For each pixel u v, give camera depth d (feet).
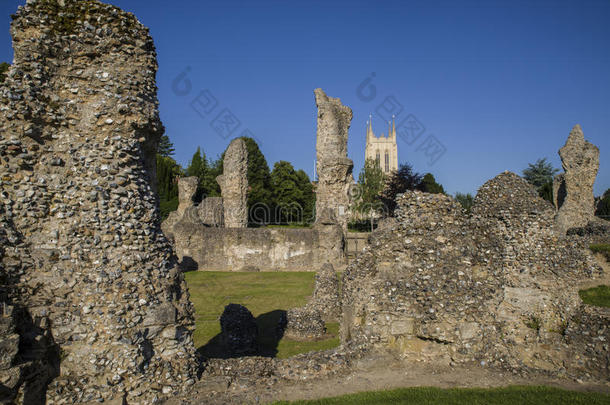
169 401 22.56
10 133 22.68
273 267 94.94
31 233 22.49
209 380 24.18
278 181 207.21
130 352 22.48
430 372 27.25
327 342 39.34
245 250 95.14
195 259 93.76
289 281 76.64
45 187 23.13
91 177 23.95
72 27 24.49
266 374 25.48
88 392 21.59
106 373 22.07
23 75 23.09
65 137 24.06
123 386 22.04
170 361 23.81
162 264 25.00
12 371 18.95
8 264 21.36
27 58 23.27
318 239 96.32
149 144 27.30
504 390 24.41
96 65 24.89
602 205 123.03
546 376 26.58
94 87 24.73
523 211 30.78
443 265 29.76
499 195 32.32
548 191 142.51
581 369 26.55
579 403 22.53
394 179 162.30
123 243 23.91
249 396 23.38
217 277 81.56
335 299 48.19
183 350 24.41
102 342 22.35
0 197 21.98
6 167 22.45
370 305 29.55
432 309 28.73
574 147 81.25
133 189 24.91
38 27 23.76
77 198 23.54
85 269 22.90
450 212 31.32
